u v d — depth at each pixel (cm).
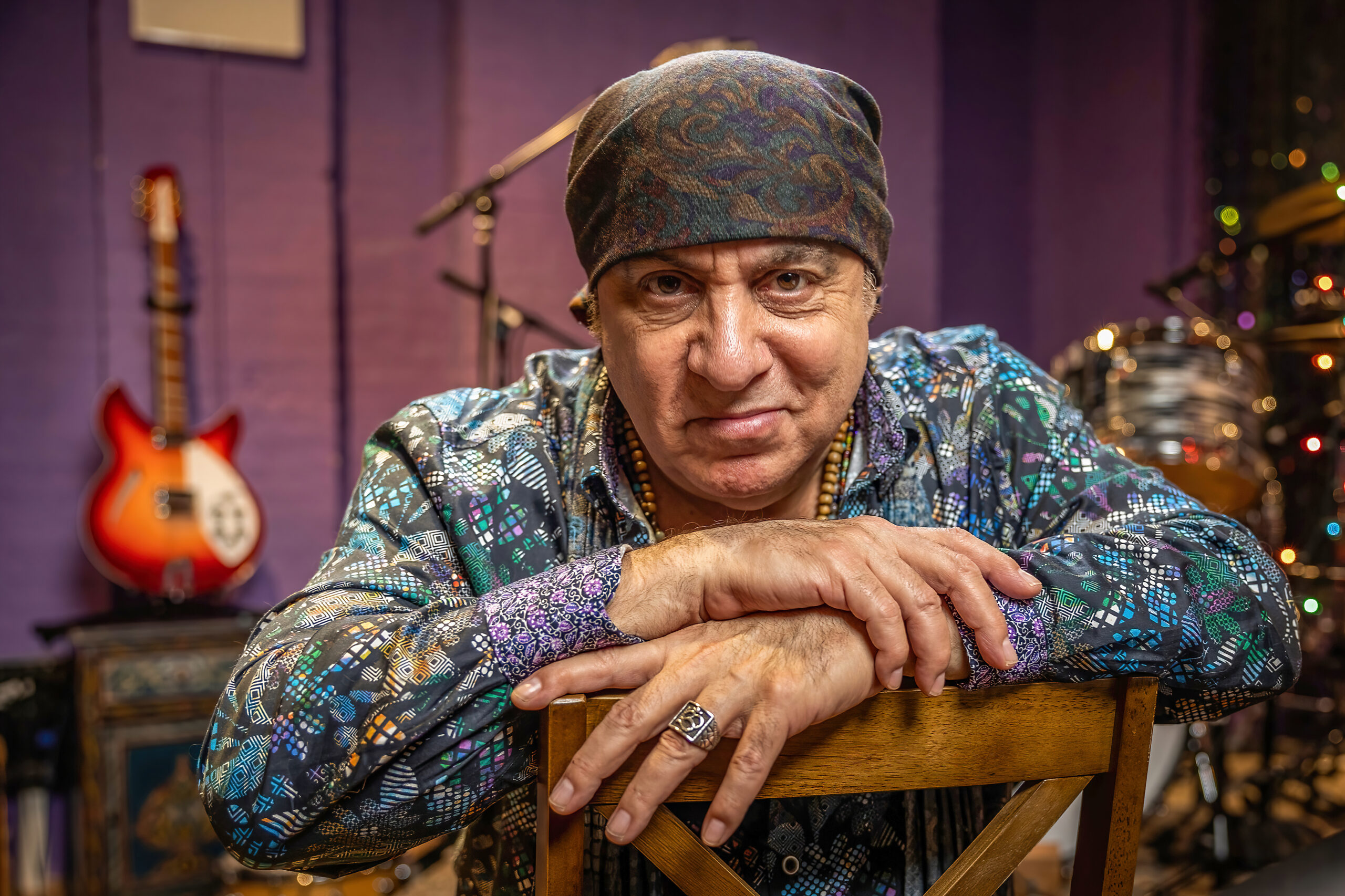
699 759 56
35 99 256
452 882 235
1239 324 333
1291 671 73
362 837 61
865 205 70
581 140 74
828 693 59
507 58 297
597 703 56
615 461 81
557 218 305
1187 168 350
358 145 298
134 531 246
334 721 58
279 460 282
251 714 60
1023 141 411
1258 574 73
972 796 79
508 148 299
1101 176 384
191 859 230
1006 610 64
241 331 277
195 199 271
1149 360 227
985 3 400
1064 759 65
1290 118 327
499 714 59
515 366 302
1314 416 287
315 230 285
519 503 79
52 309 259
